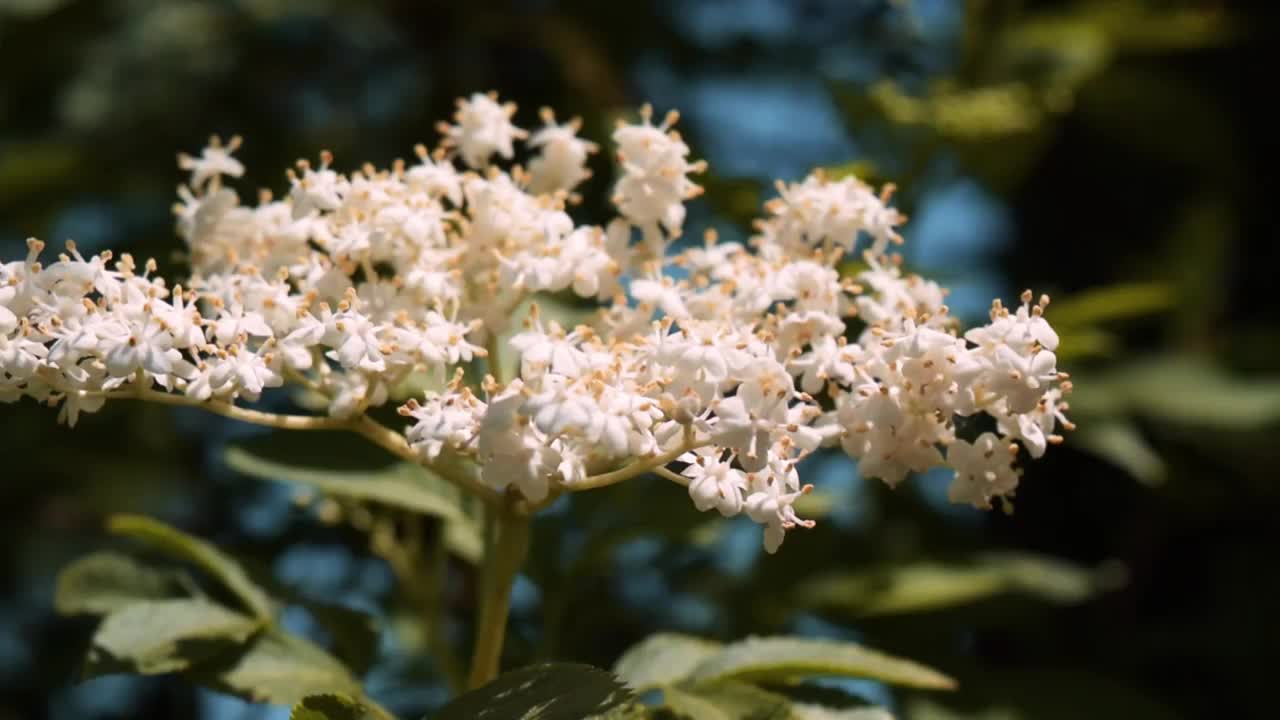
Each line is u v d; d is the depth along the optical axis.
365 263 2.67
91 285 2.39
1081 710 3.64
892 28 5.30
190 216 2.88
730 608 3.74
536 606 3.74
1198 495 4.76
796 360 2.50
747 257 2.81
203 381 2.38
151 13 5.74
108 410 5.29
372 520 3.54
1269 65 5.52
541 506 2.58
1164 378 4.59
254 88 5.64
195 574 3.07
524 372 2.25
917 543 4.02
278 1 5.68
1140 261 5.36
